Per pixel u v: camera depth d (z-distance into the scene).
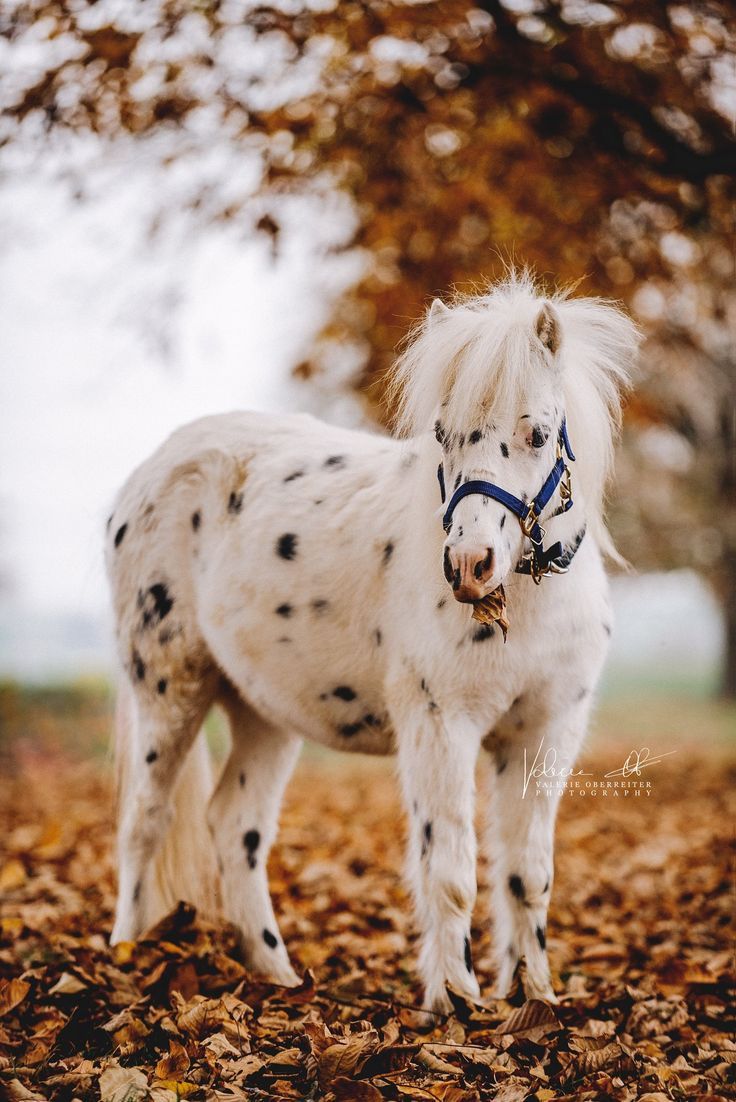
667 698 26.38
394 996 3.75
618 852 7.17
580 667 3.42
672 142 6.32
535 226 7.49
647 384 14.31
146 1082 2.63
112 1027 3.05
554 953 4.49
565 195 7.14
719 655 25.95
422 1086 2.70
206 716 4.36
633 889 5.84
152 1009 3.30
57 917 4.89
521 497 2.99
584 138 6.61
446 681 3.29
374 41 6.23
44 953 3.98
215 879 4.40
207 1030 3.06
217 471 4.19
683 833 7.79
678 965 4.12
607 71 6.30
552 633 3.30
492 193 7.41
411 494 3.53
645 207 7.04
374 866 6.47
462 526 2.89
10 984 3.38
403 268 7.93
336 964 4.28
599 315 3.55
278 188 6.94
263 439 4.25
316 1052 2.80
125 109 6.30
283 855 6.53
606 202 6.81
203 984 3.59
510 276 3.69
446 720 3.30
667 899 5.52
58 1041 3.04
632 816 8.83
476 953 4.66
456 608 3.24
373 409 9.23
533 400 3.03
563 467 3.18
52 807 9.20
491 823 3.62
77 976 3.51
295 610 3.78
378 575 3.57
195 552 4.18
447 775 3.28
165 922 3.97
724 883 5.71
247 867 4.15
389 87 6.58
